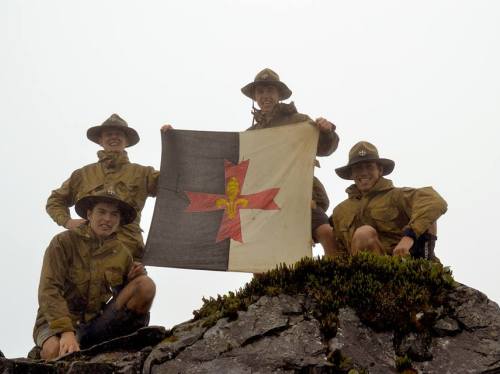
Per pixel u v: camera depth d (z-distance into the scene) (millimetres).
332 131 8477
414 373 5691
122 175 8633
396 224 7621
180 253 7941
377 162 7898
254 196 8188
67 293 7312
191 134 8562
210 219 8117
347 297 6094
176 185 8352
